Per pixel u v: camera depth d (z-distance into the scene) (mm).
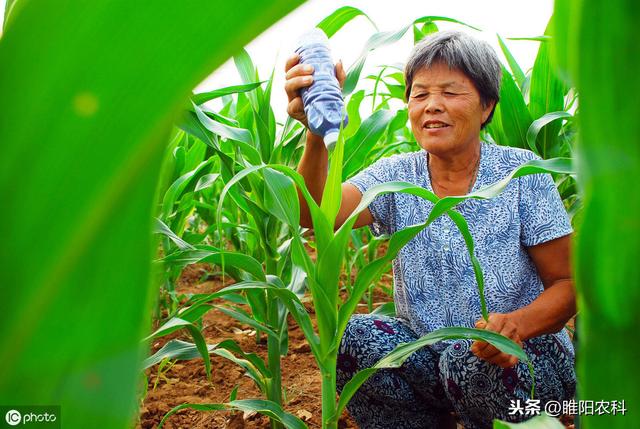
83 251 248
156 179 250
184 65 224
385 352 1575
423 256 1575
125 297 258
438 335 1258
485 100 1479
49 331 255
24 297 248
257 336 2648
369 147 1927
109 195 242
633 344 278
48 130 231
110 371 258
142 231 254
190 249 1473
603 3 242
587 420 286
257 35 220
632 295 273
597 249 270
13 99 225
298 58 1298
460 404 1514
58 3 218
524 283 1544
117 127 233
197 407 1529
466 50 1405
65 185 239
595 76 249
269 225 1768
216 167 2643
